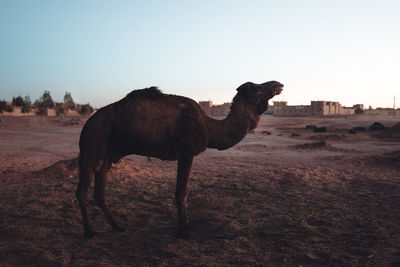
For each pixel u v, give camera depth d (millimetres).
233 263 3846
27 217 5730
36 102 104688
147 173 10805
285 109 124000
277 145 26656
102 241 4586
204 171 11781
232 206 6590
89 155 4547
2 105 82562
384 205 6699
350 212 6160
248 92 5062
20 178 9828
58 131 42344
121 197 7375
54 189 8109
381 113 126500
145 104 4695
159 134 4691
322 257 4012
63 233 4930
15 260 3906
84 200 4641
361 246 4375
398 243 4461
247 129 5102
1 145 22578
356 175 10727
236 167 13070
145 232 4988
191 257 4027
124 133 4625
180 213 4812
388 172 11422
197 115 4805
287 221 5543
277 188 8508
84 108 113125
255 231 5008
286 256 4020
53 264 3818
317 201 7074
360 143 28594
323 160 15906
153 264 3836
